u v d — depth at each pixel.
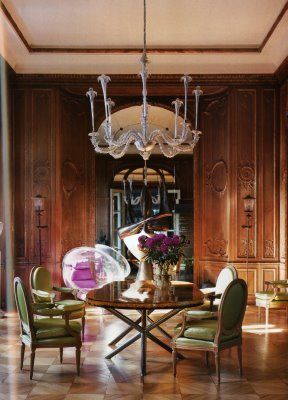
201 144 8.82
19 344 5.77
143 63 5.46
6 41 7.32
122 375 4.62
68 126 8.62
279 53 7.64
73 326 4.66
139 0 6.14
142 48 7.75
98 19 6.73
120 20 6.77
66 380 4.48
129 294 4.79
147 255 5.33
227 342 4.47
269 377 4.57
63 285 8.24
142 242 5.39
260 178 8.32
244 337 6.09
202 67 8.30
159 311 7.81
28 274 8.15
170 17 6.67
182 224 13.30
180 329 4.66
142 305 4.31
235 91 8.37
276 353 5.37
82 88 8.41
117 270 10.21
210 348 4.39
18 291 4.63
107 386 4.33
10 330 6.52
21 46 7.54
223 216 8.47
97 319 7.21
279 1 6.19
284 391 4.21
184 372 4.71
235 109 8.35
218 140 8.66
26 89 8.29
